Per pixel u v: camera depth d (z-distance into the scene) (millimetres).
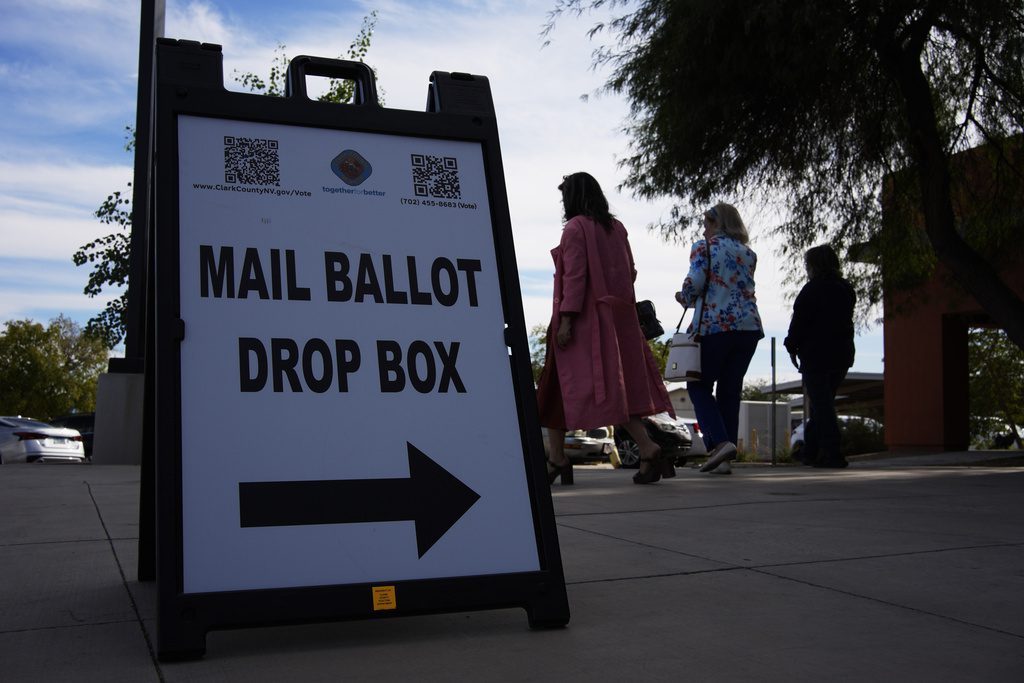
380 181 2451
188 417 2080
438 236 2453
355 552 2090
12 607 2312
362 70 2566
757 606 2418
